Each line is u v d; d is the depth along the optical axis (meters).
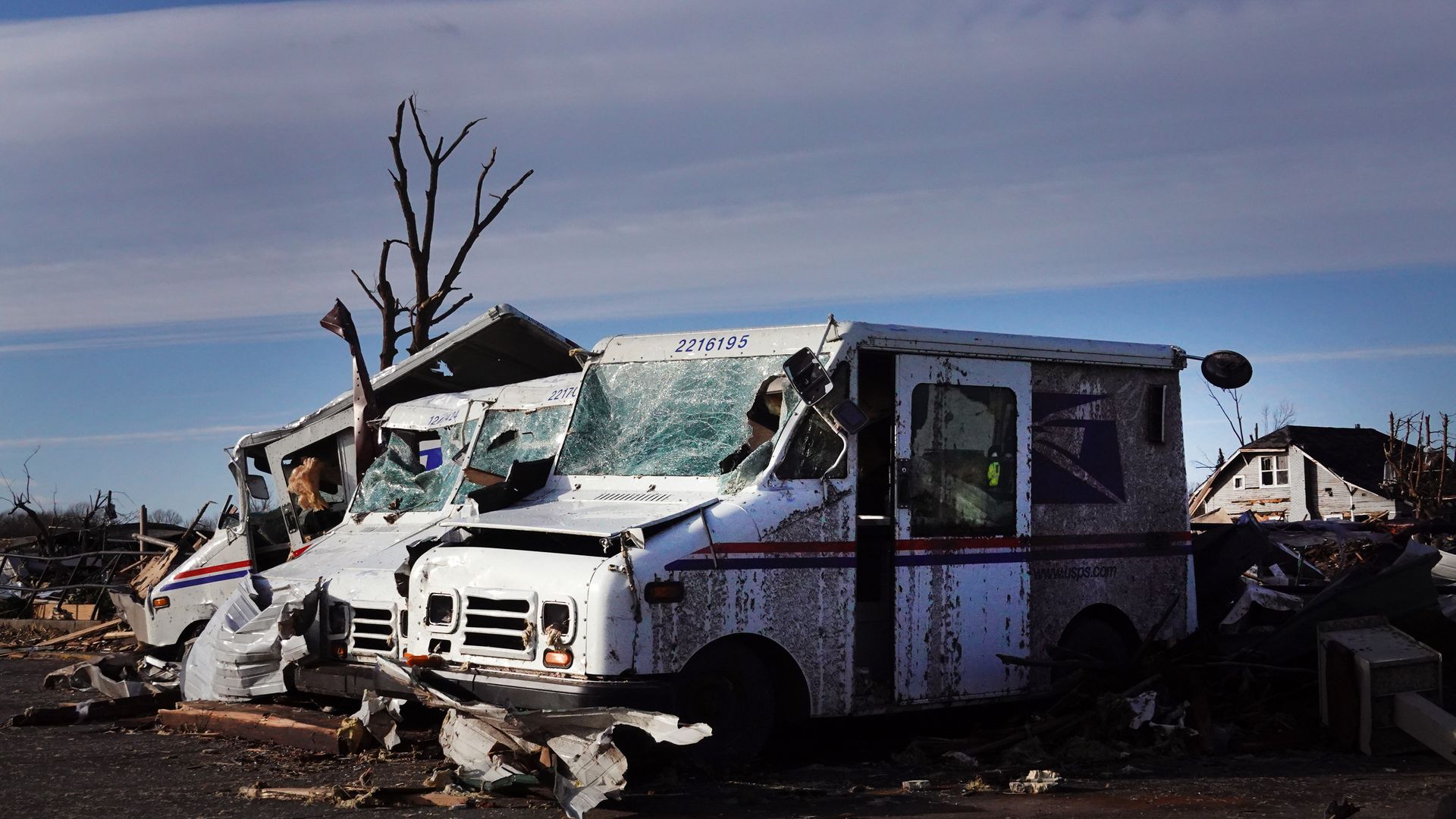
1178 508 10.15
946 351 8.77
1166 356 10.09
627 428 8.79
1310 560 15.24
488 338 13.38
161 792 7.04
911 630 8.41
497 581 7.44
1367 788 7.32
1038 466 9.28
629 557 7.13
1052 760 8.11
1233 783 7.47
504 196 21.70
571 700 6.99
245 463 12.50
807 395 7.88
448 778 6.97
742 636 7.70
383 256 21.08
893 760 8.29
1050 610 9.21
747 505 7.73
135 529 23.14
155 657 11.91
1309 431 49.31
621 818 6.50
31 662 14.78
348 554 9.73
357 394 12.24
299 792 6.88
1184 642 9.80
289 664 8.75
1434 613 9.66
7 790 7.12
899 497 8.46
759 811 6.64
